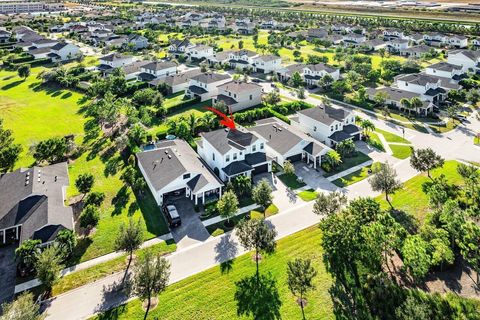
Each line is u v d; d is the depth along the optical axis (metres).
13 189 52.62
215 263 43.53
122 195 57.44
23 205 48.94
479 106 94.88
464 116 88.62
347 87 107.06
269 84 118.50
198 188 54.75
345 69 131.38
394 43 161.00
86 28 199.62
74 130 81.81
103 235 48.28
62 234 43.06
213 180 57.03
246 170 61.09
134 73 121.06
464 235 41.38
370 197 51.69
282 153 66.44
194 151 69.44
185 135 74.69
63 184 55.62
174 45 160.50
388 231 42.16
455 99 99.31
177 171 56.78
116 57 131.62
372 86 114.44
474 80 115.31
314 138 78.56
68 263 43.34
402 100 90.00
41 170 57.06
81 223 47.12
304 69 120.31
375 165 63.62
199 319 36.09
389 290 37.16
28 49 150.62
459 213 44.47
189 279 41.03
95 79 114.19
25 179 54.03
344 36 181.88
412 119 87.56
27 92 107.44
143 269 35.88
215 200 55.53
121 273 42.12
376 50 163.12
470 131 79.88
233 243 47.12
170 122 80.62
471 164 65.31
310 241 47.09
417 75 104.19
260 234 40.88
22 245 41.00
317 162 67.81
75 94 105.75
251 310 36.97
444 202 49.56
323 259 43.75
